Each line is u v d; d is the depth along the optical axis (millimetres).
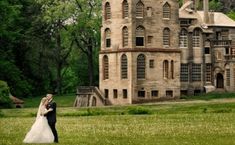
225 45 121562
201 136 38000
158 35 110062
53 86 134875
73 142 35219
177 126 46281
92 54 134875
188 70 117562
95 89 109562
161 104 89500
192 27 117875
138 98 106938
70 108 84125
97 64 144000
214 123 49156
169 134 39625
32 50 127312
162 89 109875
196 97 111125
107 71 112812
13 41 117375
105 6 113000
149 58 108500
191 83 117812
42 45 127750
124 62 108250
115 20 110438
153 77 108812
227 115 60938
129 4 107250
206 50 120562
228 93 116062
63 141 35875
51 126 35406
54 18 122062
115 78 109938
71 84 147000
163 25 110625
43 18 123125
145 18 108500
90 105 108000
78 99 107312
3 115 69000
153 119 56625
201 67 119375
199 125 46906
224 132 40531
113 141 35469
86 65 147250
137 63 107188
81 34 123875
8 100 94250
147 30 108750
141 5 108250
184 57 117125
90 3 123938
